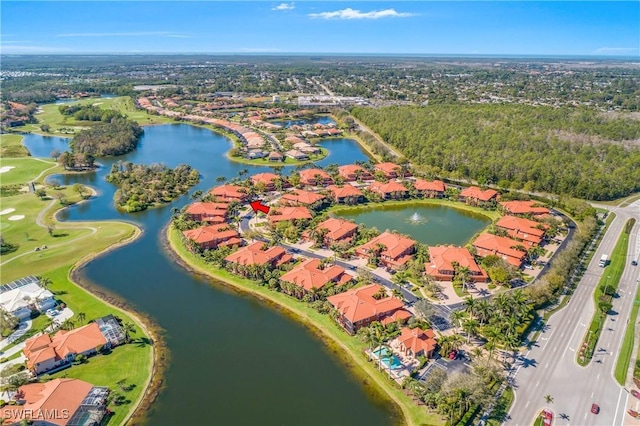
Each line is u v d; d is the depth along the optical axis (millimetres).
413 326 123250
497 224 194000
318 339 122938
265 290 146750
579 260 166750
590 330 124188
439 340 116125
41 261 163375
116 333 120438
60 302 137375
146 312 134375
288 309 136875
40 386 98750
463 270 147750
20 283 143000
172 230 193875
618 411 96562
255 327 128125
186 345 119812
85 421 91625
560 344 118500
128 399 100250
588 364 110938
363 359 114188
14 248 174375
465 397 94500
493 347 111938
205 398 101625
